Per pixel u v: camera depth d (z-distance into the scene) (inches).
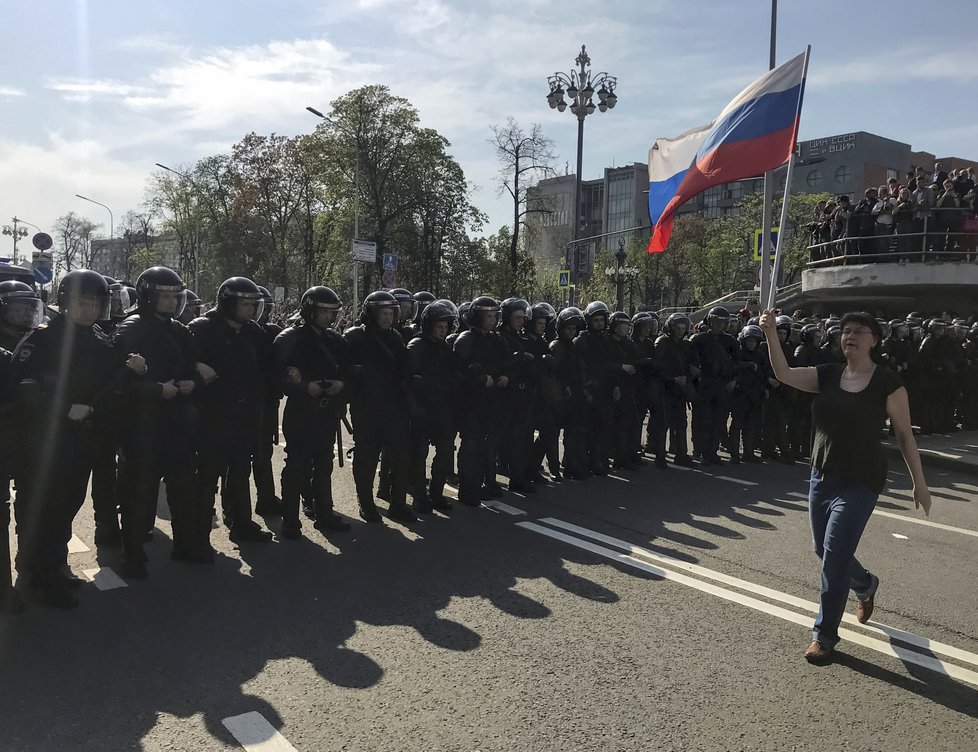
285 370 225.6
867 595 170.9
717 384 377.4
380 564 209.6
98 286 170.7
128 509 192.9
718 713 131.4
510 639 160.9
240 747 117.6
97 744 117.4
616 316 349.1
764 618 176.1
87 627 162.7
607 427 340.8
